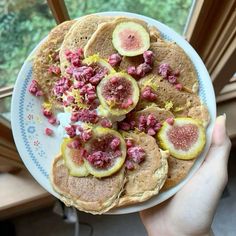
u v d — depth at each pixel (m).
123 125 0.30
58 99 0.31
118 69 0.30
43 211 0.53
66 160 0.30
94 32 0.31
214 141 0.32
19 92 0.31
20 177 0.45
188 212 0.33
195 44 0.38
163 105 0.30
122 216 0.52
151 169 0.29
